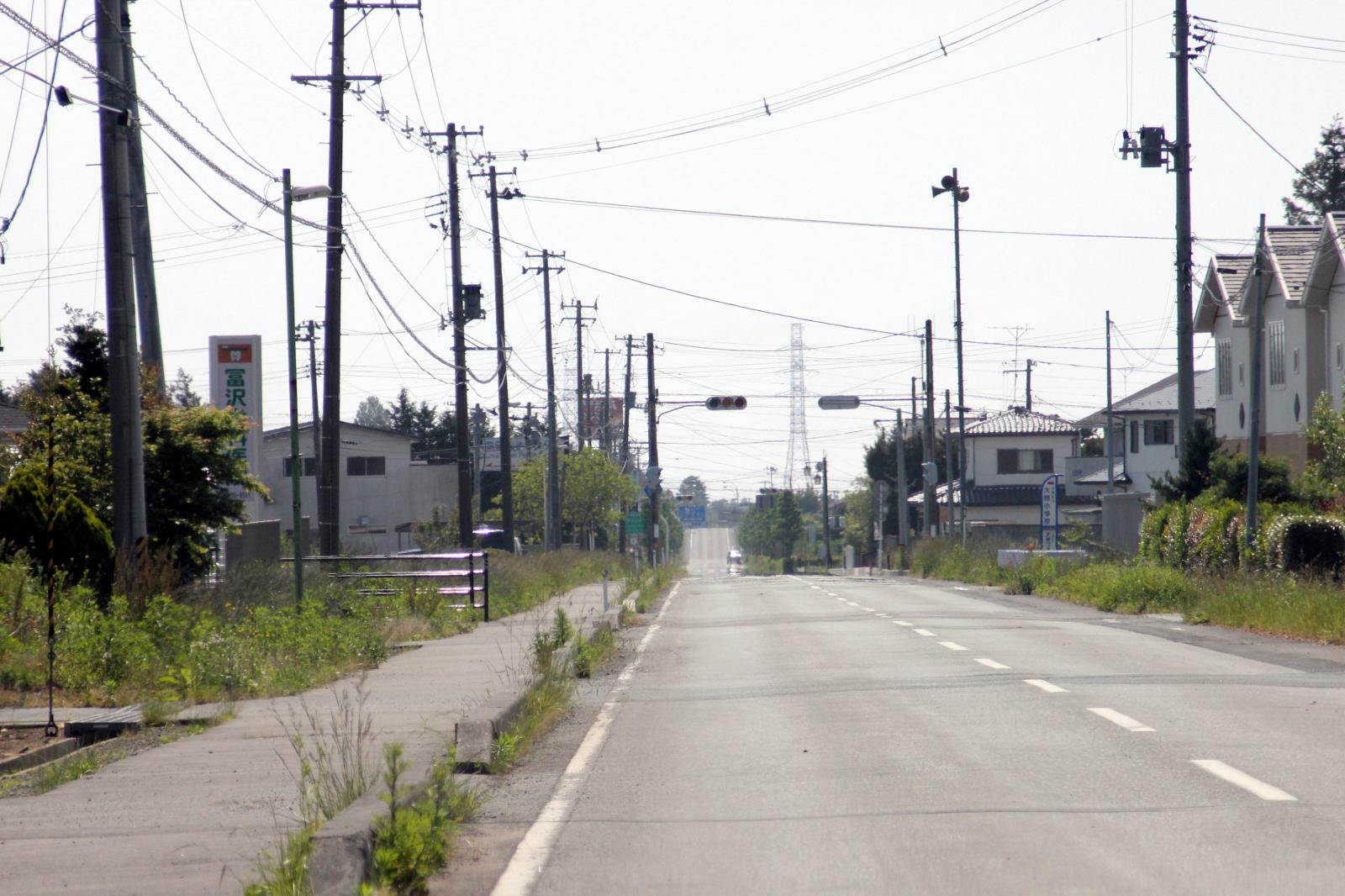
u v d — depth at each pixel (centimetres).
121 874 1997
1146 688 4034
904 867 1950
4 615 4644
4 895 1894
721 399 17325
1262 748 2898
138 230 6550
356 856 1909
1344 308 10919
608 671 5206
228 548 7425
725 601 10675
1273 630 6175
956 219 15050
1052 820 2236
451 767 2728
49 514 3759
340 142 8162
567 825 2342
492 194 13762
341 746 2886
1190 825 2162
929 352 17138
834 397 17000
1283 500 9150
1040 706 3666
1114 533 12138
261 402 8700
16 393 6625
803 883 1888
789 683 4519
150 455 6362
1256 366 7944
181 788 2723
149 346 6625
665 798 2562
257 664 4500
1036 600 9750
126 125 5172
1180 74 9038
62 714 3762
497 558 10744
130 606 4875
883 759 2900
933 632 6544
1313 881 1814
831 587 13162
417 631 6619
